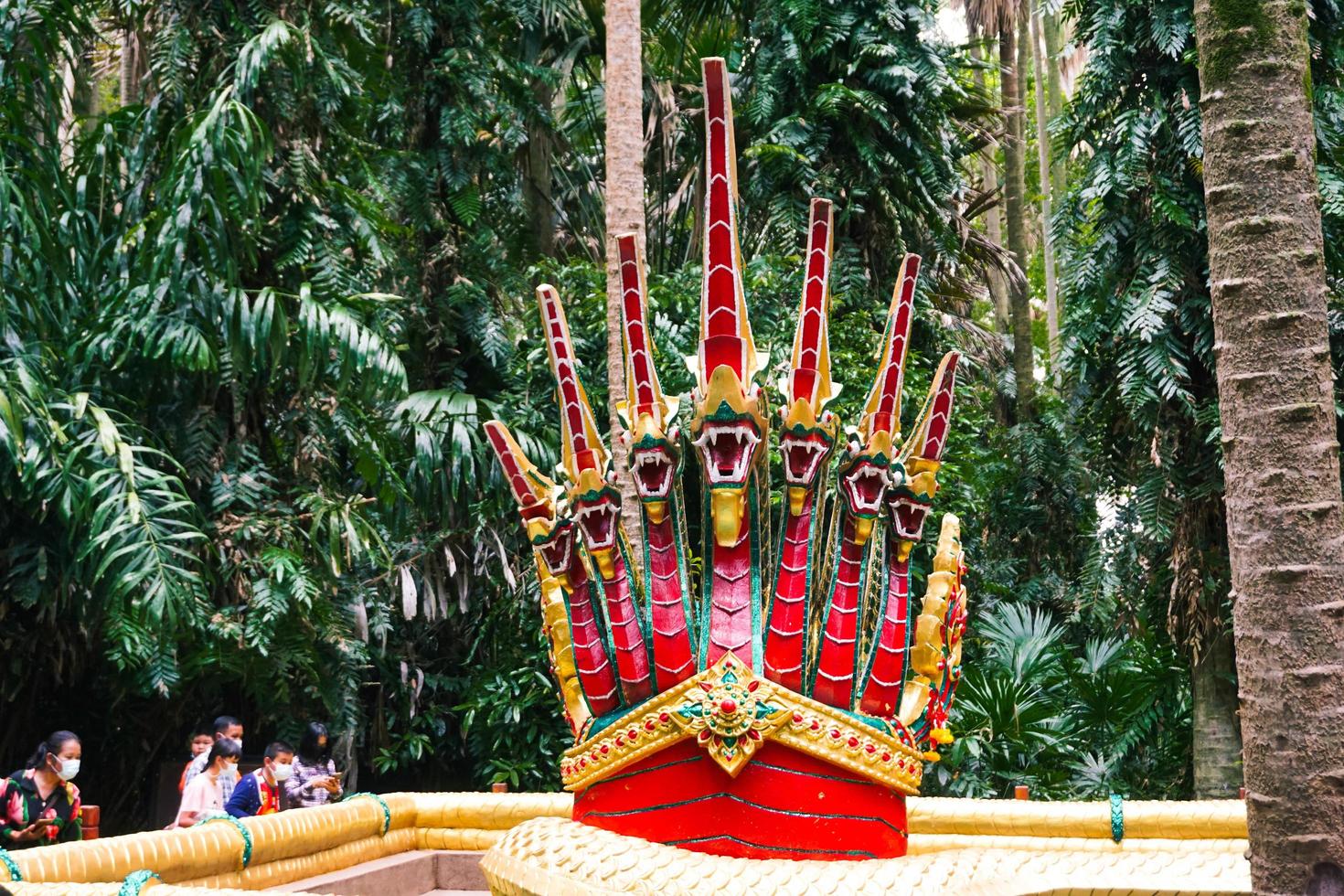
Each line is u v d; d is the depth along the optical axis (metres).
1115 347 7.81
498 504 9.62
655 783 2.36
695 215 12.05
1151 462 7.60
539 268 11.41
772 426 2.57
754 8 11.84
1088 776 8.30
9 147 8.02
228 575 8.13
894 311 2.53
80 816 4.48
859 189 10.72
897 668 2.45
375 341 8.38
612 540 2.45
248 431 8.74
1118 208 7.65
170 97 8.71
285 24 8.45
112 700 9.09
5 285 7.59
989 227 23.75
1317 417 2.06
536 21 12.45
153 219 7.99
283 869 3.79
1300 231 2.11
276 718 9.01
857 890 2.08
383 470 8.94
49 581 7.77
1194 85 7.32
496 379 11.38
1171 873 2.36
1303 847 1.96
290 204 8.73
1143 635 8.30
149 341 7.73
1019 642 9.27
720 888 2.05
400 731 10.56
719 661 2.35
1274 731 2.01
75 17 8.41
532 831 2.29
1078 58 21.59
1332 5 7.03
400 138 10.92
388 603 10.30
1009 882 2.24
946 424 2.52
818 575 2.48
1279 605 2.03
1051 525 13.52
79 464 7.33
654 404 2.49
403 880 4.35
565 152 14.14
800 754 2.31
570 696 2.66
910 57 10.89
